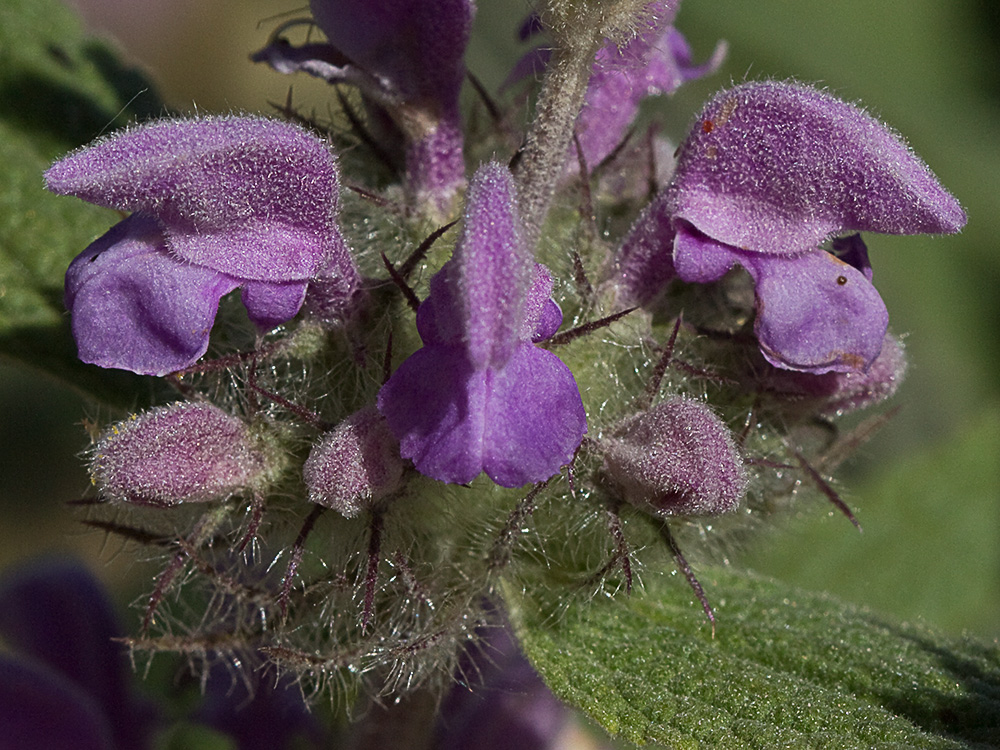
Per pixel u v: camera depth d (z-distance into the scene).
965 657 0.17
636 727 0.17
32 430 0.32
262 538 0.17
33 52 0.19
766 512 0.18
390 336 0.17
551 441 0.16
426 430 0.16
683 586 0.18
